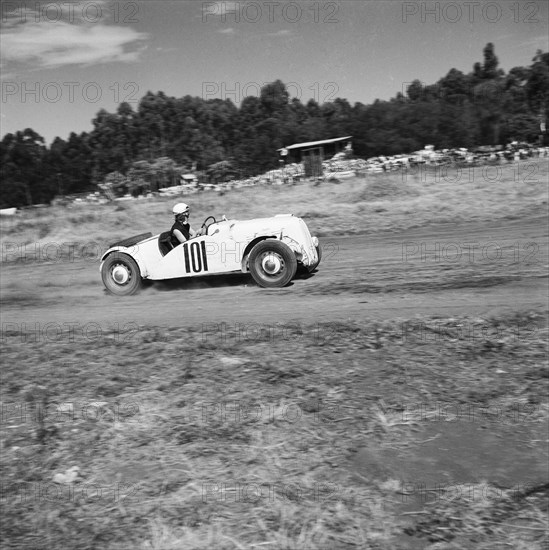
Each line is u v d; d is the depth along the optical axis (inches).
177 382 235.6
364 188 866.1
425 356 253.0
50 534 150.4
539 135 2062.0
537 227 534.6
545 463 179.6
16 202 2674.7
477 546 145.9
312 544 144.9
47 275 511.5
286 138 2650.1
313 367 245.3
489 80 3051.2
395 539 147.9
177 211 386.6
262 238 372.8
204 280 409.7
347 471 176.1
